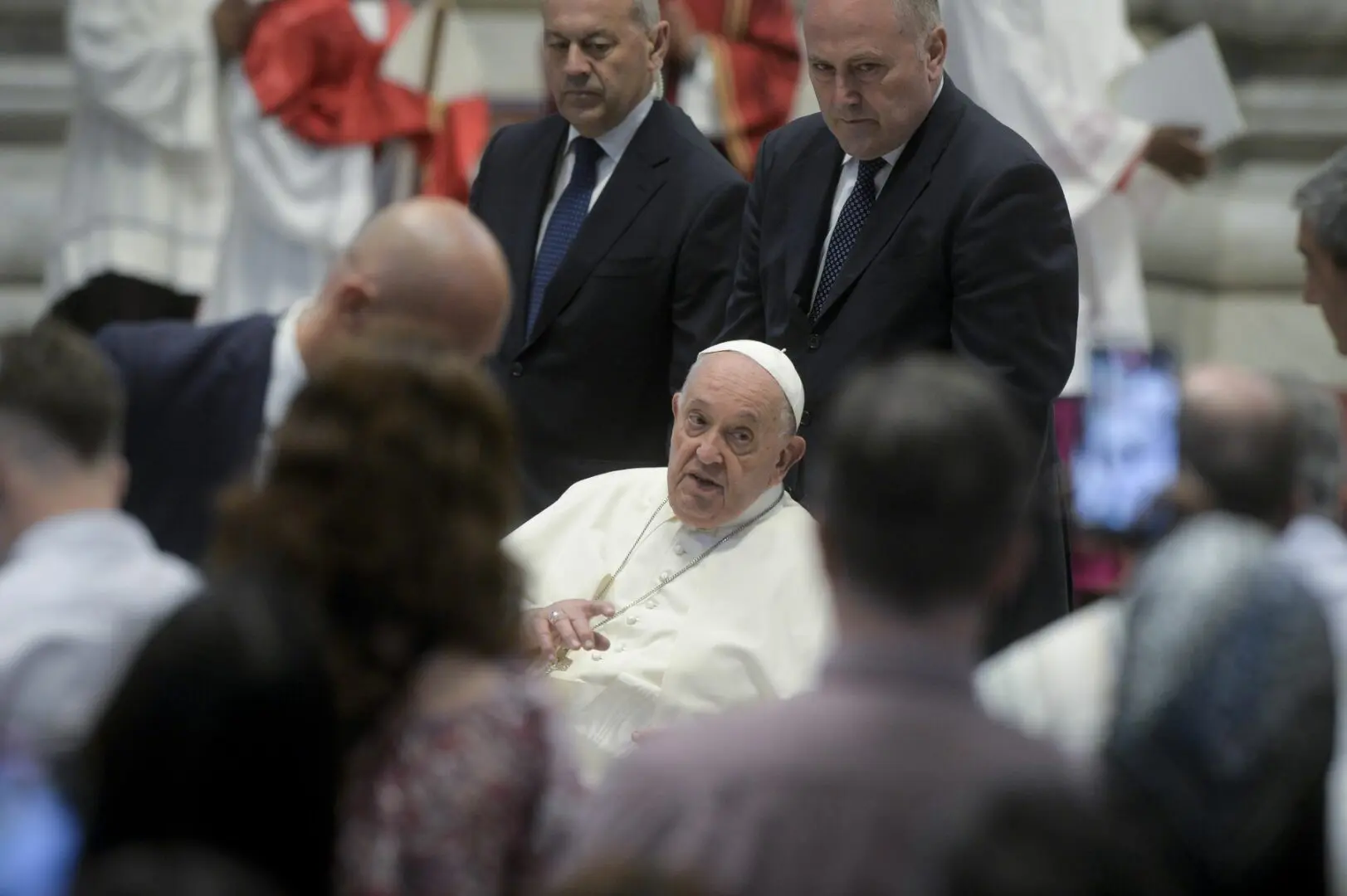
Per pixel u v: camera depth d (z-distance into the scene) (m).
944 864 6.19
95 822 6.45
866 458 6.93
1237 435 8.45
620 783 6.85
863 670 6.87
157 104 22.39
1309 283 12.71
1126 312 22.08
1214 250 26.55
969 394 7.05
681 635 13.79
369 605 7.66
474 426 7.94
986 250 14.41
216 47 22.53
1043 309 14.45
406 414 7.81
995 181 14.45
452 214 11.12
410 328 8.84
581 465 17.00
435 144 22.11
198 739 6.38
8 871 6.58
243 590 6.71
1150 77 21.89
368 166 22.06
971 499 6.86
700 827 6.62
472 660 7.82
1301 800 7.55
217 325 12.47
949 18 21.77
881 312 14.75
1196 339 26.58
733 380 13.80
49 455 9.38
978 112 14.97
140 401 12.19
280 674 6.50
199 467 12.16
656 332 16.91
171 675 6.45
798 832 6.55
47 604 8.93
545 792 7.77
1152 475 20.64
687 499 13.91
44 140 26.66
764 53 21.73
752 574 13.95
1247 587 7.66
